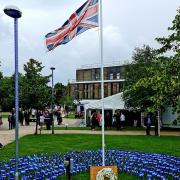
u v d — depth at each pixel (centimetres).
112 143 2656
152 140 2873
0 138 2989
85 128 4212
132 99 4075
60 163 1822
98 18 1495
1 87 4247
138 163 1833
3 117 6894
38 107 3325
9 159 1922
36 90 3259
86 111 4581
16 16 1104
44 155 2067
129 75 4228
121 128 4222
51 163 1819
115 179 1272
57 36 1481
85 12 1495
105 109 4434
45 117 3953
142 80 1486
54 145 2525
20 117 4625
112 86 8475
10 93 4347
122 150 2291
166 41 1644
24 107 3447
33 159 1927
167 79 1409
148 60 4450
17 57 1098
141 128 4297
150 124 3381
